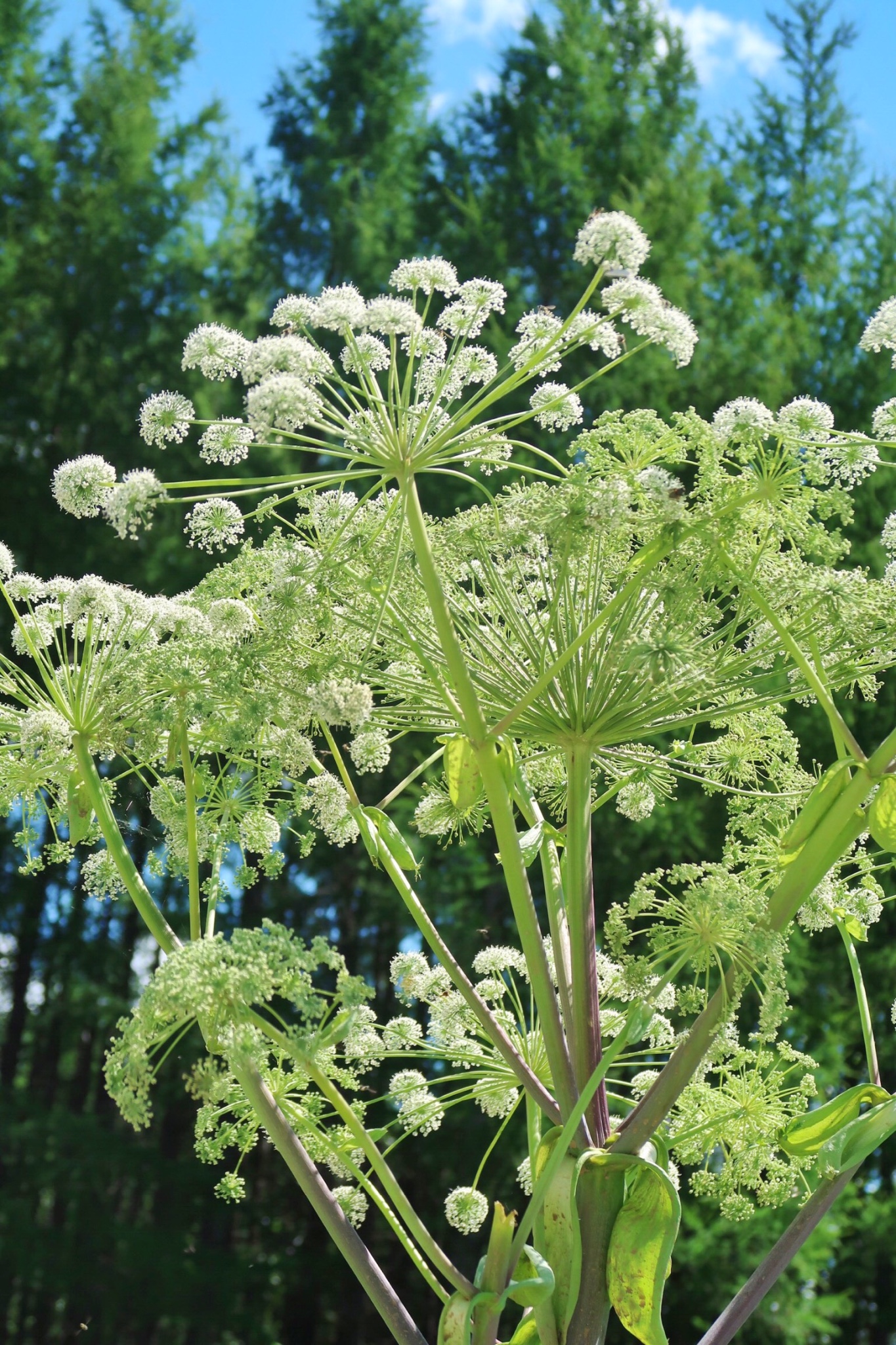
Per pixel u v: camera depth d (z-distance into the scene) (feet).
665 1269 11.19
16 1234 48.62
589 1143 11.88
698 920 11.07
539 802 16.62
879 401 58.44
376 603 13.10
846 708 48.60
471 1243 50.78
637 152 66.95
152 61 75.51
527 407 51.42
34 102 71.56
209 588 13.61
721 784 14.42
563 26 71.36
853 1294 50.44
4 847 58.70
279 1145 11.83
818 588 11.94
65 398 61.41
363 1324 54.54
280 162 81.66
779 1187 12.97
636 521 11.80
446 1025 14.60
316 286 71.87
